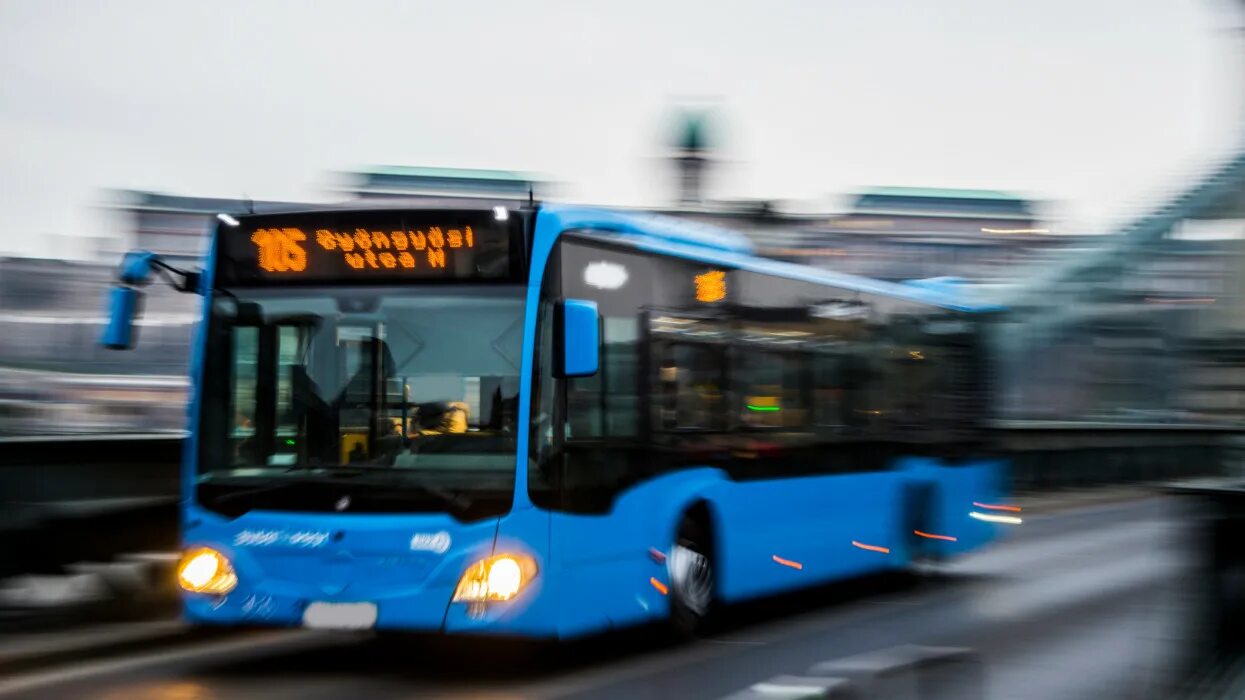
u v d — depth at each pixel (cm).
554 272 880
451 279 868
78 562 1116
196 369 884
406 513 836
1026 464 3005
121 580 1052
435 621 825
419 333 861
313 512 845
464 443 846
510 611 834
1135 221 5781
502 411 848
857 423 1327
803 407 1222
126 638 965
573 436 888
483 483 840
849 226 16062
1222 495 1055
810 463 1226
